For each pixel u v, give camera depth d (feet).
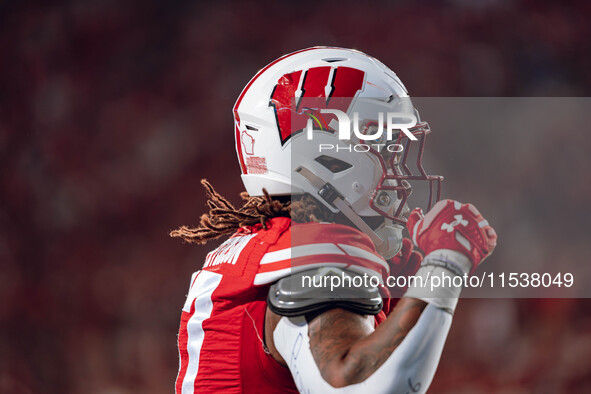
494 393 71.67
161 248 97.30
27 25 107.14
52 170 101.35
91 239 98.22
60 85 105.29
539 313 75.46
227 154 102.73
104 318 90.33
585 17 107.24
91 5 108.06
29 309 91.45
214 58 107.45
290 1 111.04
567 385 72.74
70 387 80.84
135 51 107.14
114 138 102.94
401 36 110.11
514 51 107.65
